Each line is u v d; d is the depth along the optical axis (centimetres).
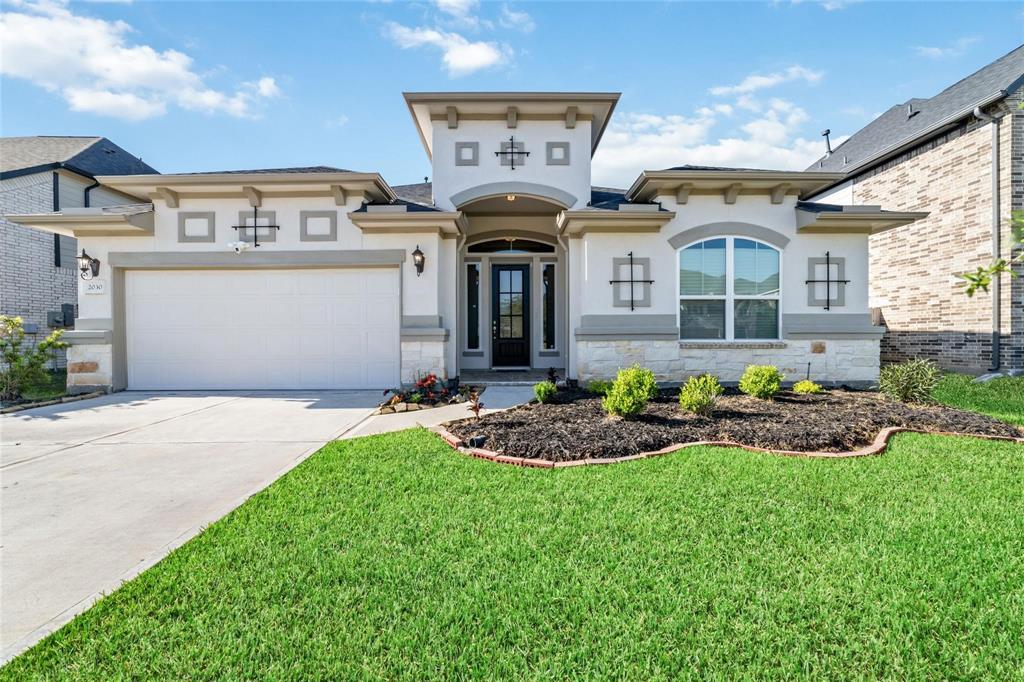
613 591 278
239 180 998
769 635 240
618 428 621
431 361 1037
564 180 1087
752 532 349
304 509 400
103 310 1058
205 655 231
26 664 227
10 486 472
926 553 318
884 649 232
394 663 226
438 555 322
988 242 1080
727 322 1010
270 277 1079
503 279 1370
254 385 1082
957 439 586
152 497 442
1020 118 1040
